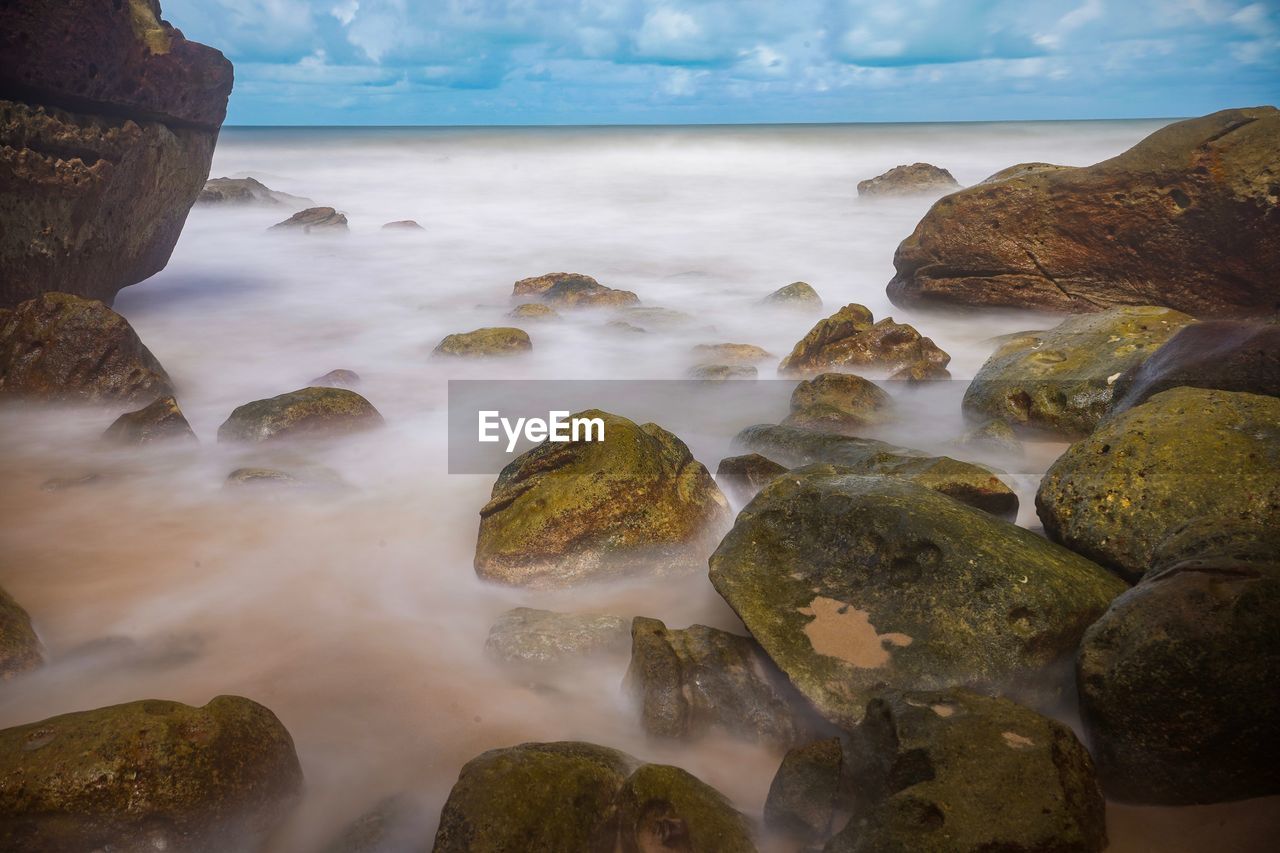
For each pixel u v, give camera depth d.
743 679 4.63
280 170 49.03
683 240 22.36
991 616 4.53
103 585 6.05
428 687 5.02
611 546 5.91
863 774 3.91
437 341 12.91
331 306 15.17
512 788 3.70
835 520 5.21
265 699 4.91
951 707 3.94
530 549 5.89
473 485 7.83
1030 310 12.47
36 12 9.86
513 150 66.81
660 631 4.83
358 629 5.61
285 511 7.22
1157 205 11.30
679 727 4.51
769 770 4.38
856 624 4.73
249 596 5.97
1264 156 10.66
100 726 3.88
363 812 4.15
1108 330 8.79
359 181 42.00
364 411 8.77
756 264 18.83
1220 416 5.55
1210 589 3.95
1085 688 4.05
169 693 4.94
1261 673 3.70
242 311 14.63
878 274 17.44
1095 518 5.39
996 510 6.10
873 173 45.19
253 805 3.95
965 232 12.57
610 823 3.77
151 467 8.00
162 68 11.75
